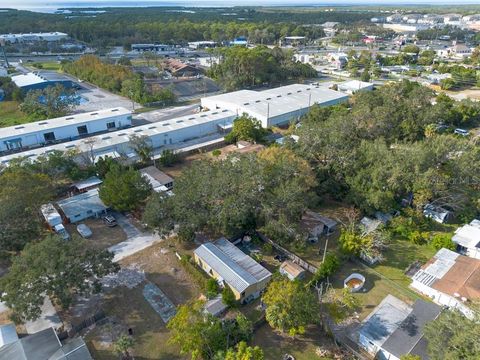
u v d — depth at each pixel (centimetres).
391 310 3897
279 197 4747
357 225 5156
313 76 16175
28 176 5088
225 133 9269
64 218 5562
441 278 4222
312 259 4800
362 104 8619
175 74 15362
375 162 5691
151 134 8231
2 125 9712
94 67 14150
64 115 10331
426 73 16188
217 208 4781
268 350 3531
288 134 8662
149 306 4031
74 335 3638
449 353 2723
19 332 3678
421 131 7875
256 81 14088
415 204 5522
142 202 5962
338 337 3688
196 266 4675
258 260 4716
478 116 9794
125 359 3391
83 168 6869
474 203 5519
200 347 3228
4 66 16550
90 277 4053
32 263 3619
